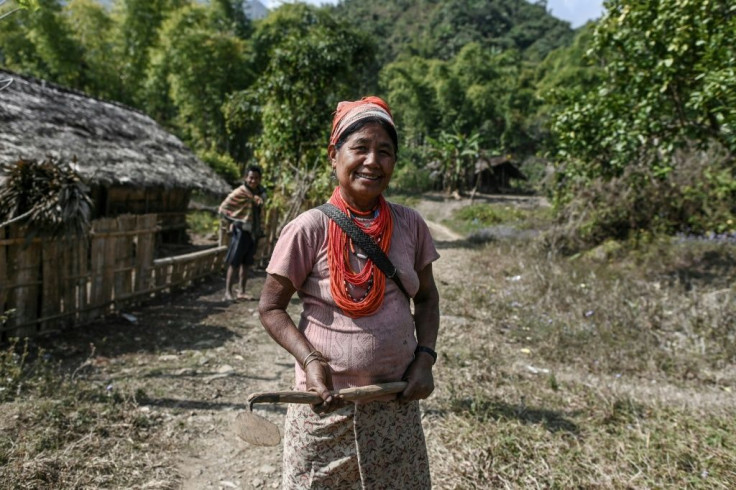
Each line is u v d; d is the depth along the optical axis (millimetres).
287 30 27859
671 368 4328
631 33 7305
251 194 6488
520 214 21359
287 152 11367
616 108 7367
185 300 6410
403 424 1631
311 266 1581
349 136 1563
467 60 50281
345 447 1585
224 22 31250
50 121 8648
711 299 6008
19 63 22422
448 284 7820
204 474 2842
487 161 33812
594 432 3148
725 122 5891
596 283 7027
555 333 5055
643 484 2598
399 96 46000
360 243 1554
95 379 3818
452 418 3297
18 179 4367
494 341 5066
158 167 9875
